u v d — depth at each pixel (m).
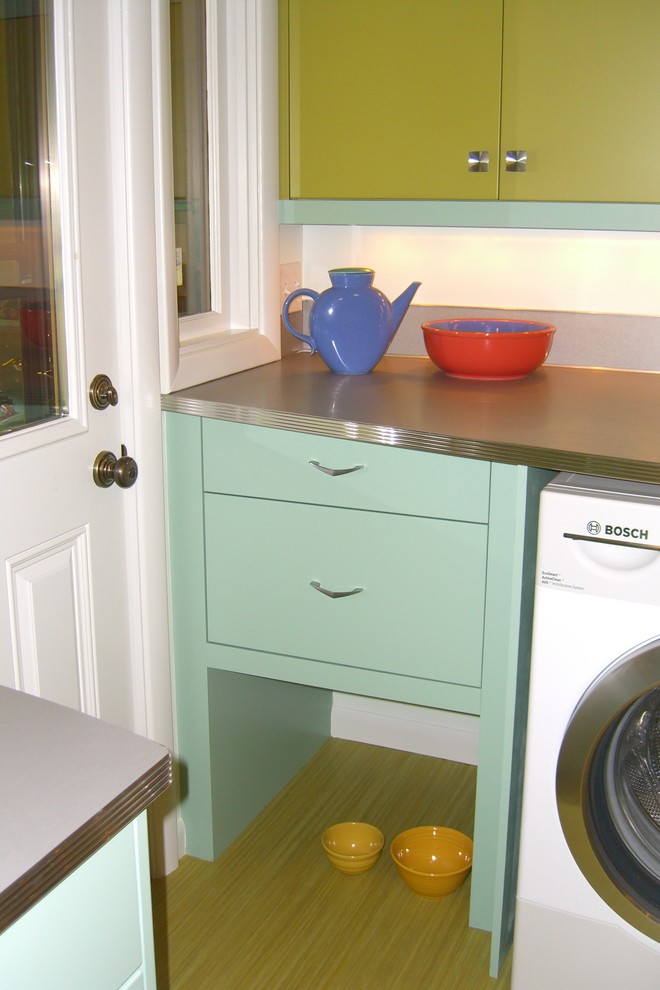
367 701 2.50
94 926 0.83
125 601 1.86
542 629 1.48
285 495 1.78
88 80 1.59
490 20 1.88
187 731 2.02
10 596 1.56
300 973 1.78
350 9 1.99
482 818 1.79
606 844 1.55
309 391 1.93
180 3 1.93
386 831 2.18
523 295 2.27
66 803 0.78
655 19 1.77
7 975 0.75
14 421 1.57
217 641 1.93
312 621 1.83
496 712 1.71
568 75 1.85
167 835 2.02
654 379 2.12
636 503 1.40
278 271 2.24
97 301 1.68
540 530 1.46
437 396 1.90
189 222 2.06
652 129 1.83
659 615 1.40
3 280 1.51
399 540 1.70
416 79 1.97
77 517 1.70
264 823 2.21
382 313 2.09
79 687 1.76
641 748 1.59
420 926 1.90
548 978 1.63
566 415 1.74
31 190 1.54
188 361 1.93
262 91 2.06
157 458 1.84
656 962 1.54
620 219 1.90
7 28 1.45
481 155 1.95
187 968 1.79
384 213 2.08
